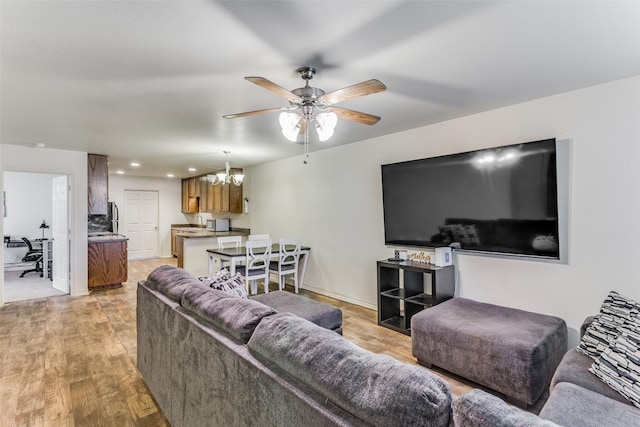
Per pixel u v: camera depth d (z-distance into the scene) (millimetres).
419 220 3580
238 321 1451
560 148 2668
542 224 2709
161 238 9070
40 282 5785
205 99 2648
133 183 8609
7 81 2273
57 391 2312
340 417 897
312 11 1506
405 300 3387
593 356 1869
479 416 736
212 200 7535
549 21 1610
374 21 1595
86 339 3236
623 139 2385
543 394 2209
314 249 5070
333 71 2168
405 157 3781
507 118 2947
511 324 2463
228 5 1456
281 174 5711
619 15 1558
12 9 1466
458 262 3309
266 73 2178
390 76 2262
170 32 1678
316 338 1171
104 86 2375
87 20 1564
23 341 3182
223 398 1380
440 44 1830
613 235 2441
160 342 2029
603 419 1344
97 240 5148
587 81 2404
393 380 895
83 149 4727
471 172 3135
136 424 1969
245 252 4586
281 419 1068
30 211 7215
